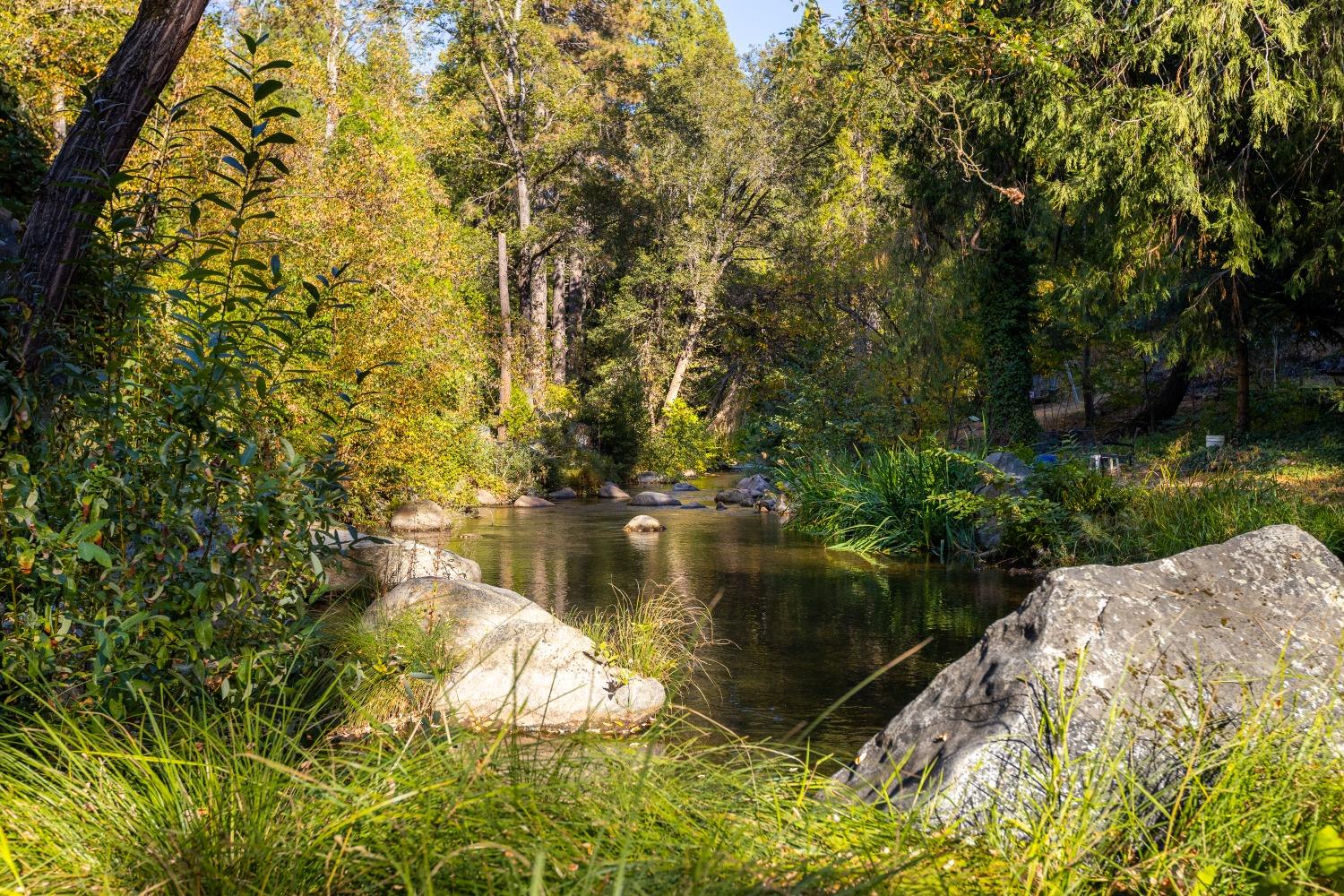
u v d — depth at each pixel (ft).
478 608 24.26
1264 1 50.19
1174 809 9.32
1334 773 9.46
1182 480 47.34
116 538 14.24
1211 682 11.41
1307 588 13.07
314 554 15.07
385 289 49.70
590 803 8.10
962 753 10.80
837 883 7.63
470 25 105.70
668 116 127.85
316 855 7.40
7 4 42.57
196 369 14.35
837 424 68.39
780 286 133.49
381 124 74.79
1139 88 55.26
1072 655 11.76
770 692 22.88
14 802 8.48
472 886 6.80
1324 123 51.85
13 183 22.12
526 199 110.83
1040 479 43.88
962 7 41.75
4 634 13.44
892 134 72.54
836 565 43.29
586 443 112.47
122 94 16.28
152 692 13.82
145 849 7.62
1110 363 87.56
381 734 10.34
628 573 41.19
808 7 45.52
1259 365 82.17
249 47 14.23
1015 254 75.46
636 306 131.85
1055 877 8.18
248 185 14.65
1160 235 57.52
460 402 69.92
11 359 14.10
